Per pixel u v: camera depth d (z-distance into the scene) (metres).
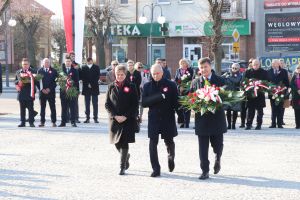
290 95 18.73
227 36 42.31
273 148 13.07
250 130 16.48
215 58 22.73
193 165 11.09
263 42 42.34
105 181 9.67
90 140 14.55
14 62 69.81
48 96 17.39
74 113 17.66
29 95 17.36
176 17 44.72
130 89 10.20
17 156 12.22
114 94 10.20
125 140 10.15
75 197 8.55
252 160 11.58
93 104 18.73
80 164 11.25
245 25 41.94
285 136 15.12
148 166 11.02
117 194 8.73
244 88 16.08
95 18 46.22
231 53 42.28
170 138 10.13
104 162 11.46
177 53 45.12
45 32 71.19
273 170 10.54
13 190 9.05
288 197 8.46
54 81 17.41
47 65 17.38
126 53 47.16
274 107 17.11
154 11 45.56
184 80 16.12
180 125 17.25
